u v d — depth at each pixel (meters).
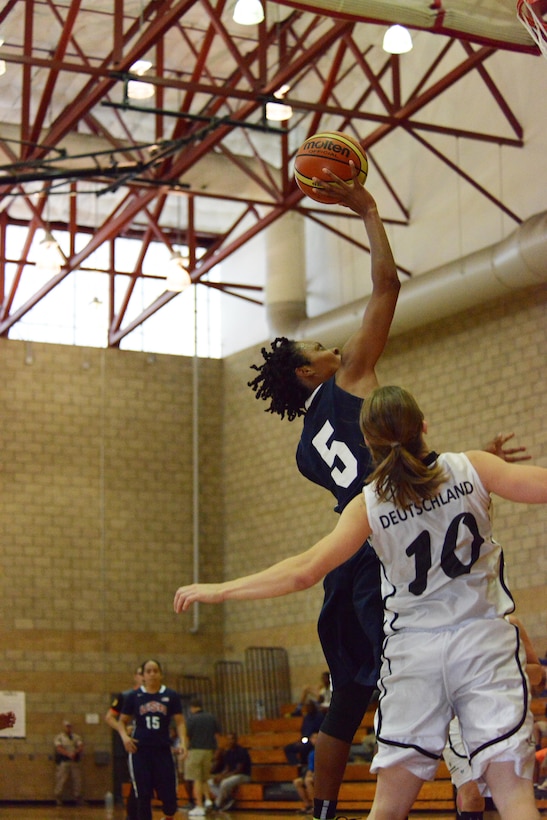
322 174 4.80
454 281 17.03
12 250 23.84
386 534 3.40
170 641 22.98
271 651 22.05
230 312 24.64
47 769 21.50
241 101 20.39
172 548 23.52
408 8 11.39
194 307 24.84
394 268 4.50
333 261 21.48
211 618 23.41
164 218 24.16
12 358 23.03
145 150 19.47
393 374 19.69
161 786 10.54
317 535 21.69
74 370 23.45
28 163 15.43
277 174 20.20
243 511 23.58
